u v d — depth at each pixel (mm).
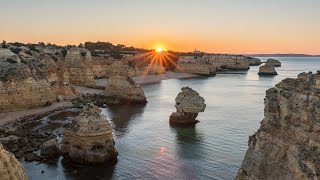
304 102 24406
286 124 26031
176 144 58375
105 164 48875
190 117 72688
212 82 169125
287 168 24750
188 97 72250
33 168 47188
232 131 66250
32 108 86562
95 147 49375
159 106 98312
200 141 59812
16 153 52219
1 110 80500
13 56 97312
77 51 140750
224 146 56625
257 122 73938
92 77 139375
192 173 45500
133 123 75375
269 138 27219
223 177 43938
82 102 99250
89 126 49000
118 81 108062
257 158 27625
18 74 86750
